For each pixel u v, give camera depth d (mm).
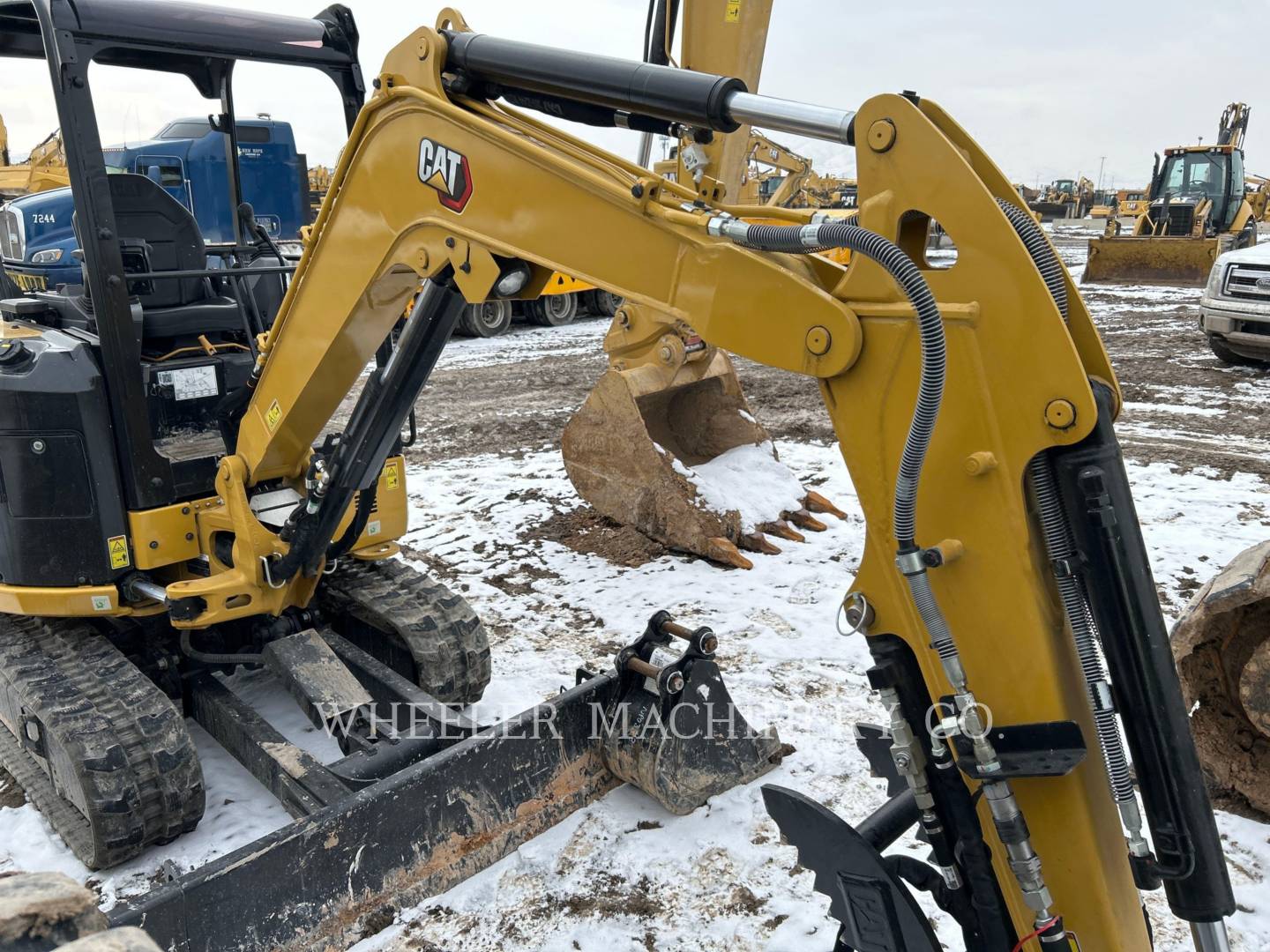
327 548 3838
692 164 2268
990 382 1841
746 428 6941
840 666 4758
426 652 4145
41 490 3451
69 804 3600
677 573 6023
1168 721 1851
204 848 3471
